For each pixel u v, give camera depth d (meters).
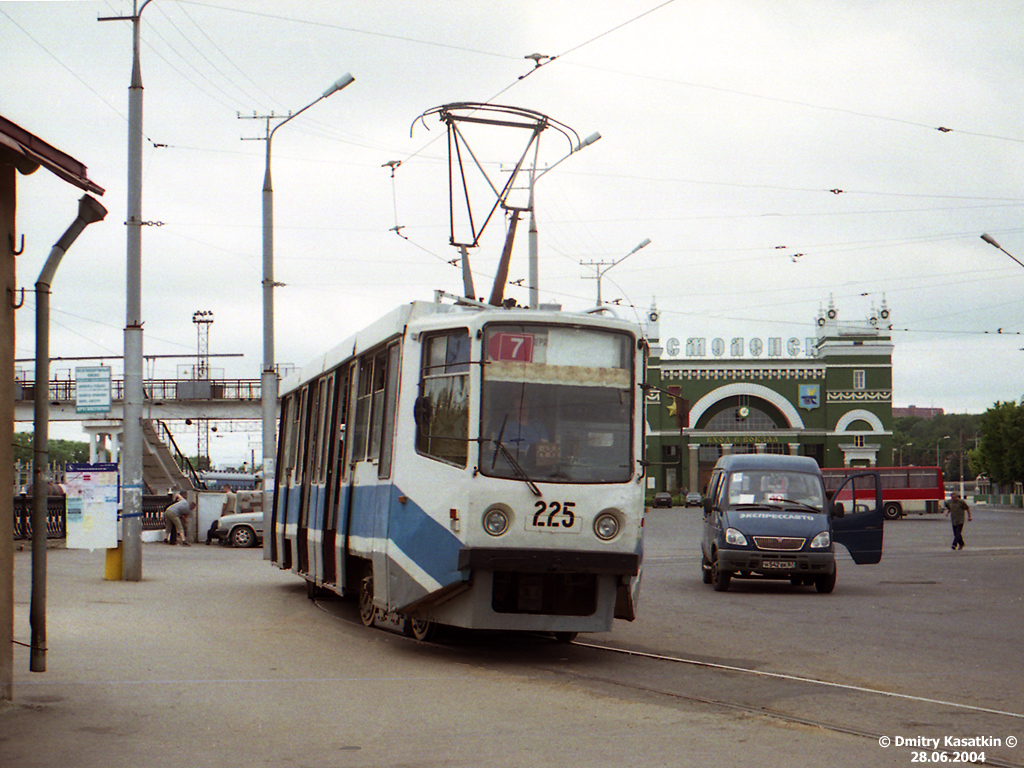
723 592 19.73
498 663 10.63
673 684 9.42
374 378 12.93
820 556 19.31
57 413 50.19
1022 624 14.30
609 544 10.83
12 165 7.70
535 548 10.62
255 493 37.34
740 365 87.81
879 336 87.19
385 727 7.55
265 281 27.83
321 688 9.07
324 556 15.21
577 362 11.13
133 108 20.48
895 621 14.72
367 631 13.02
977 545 38.25
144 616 14.34
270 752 6.81
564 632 12.34
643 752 6.77
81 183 8.17
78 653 10.85
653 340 88.62
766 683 9.48
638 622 14.65
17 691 8.70
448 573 10.59
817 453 88.25
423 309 11.85
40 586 8.35
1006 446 104.56
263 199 27.95
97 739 7.13
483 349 10.89
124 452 20.27
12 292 7.78
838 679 9.72
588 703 8.44
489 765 6.47
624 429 11.14
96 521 19.77
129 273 20.38
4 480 7.80
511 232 16.03
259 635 12.55
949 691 9.06
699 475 88.06
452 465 10.80
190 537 36.53
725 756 6.66
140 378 20.39
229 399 52.78
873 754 6.71
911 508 66.62
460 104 15.49
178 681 9.33
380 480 12.12
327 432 15.59
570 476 10.83
